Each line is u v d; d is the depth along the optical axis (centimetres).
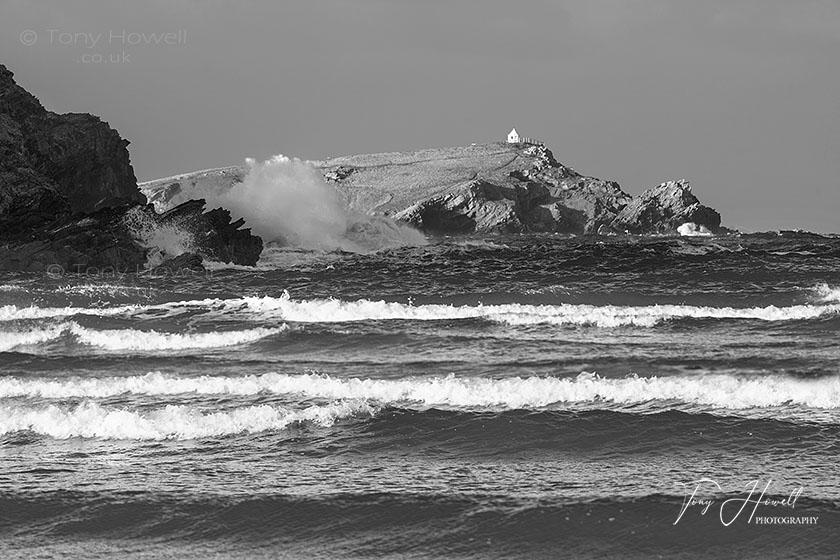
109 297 12588
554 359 8431
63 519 4769
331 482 5234
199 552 4447
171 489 5125
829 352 8756
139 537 4591
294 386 7106
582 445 5816
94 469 5456
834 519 4644
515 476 5316
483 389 6850
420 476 5319
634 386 6875
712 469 5375
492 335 9981
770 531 4556
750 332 10150
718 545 4447
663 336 9931
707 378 7181
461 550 4434
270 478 5297
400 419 6244
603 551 4412
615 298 12781
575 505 4838
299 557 4394
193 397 6969
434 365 8294
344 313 11181
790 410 6438
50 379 7700
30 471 5422
